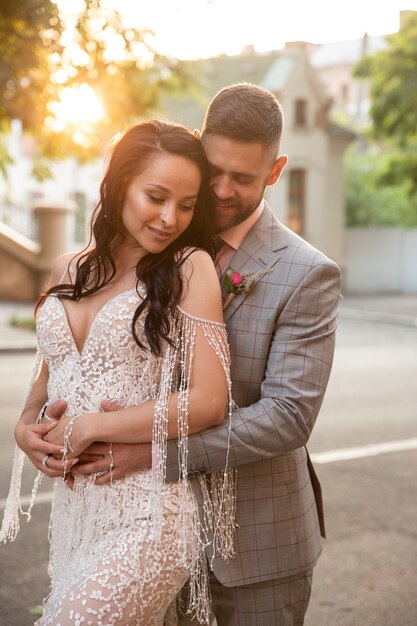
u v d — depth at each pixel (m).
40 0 8.81
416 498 5.34
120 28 9.91
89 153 12.65
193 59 12.51
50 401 2.16
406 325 19.06
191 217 2.04
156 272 2.02
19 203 20.20
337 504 5.18
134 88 12.04
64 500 2.12
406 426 7.53
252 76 29.23
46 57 9.72
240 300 2.13
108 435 1.98
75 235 22.53
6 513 2.28
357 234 29.47
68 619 1.91
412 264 28.23
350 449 6.61
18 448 2.28
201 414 1.99
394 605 3.77
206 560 2.15
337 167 29.95
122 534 2.00
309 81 28.94
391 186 24.94
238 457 2.02
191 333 2.02
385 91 21.17
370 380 10.34
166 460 2.01
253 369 2.12
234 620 2.22
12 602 3.72
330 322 2.12
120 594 1.94
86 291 2.09
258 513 2.16
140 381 2.05
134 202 1.99
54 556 2.15
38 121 10.05
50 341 2.11
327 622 3.61
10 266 18.19
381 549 4.45
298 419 2.05
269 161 2.09
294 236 2.21
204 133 2.09
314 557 2.25
